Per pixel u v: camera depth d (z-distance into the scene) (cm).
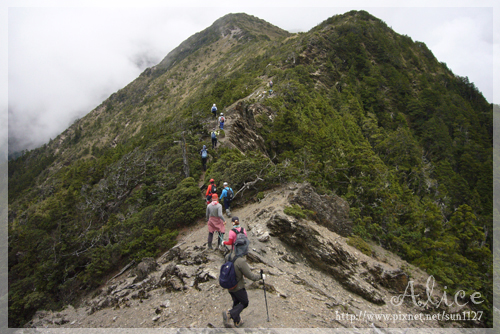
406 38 10481
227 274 546
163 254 1240
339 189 1894
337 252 1045
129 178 2433
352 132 4688
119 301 937
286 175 1575
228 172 1667
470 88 9706
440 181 4969
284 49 8056
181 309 713
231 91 4781
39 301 1320
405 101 7362
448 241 1744
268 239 1030
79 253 1531
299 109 3656
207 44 19838
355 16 10006
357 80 7100
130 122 13538
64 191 3881
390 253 1412
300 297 749
